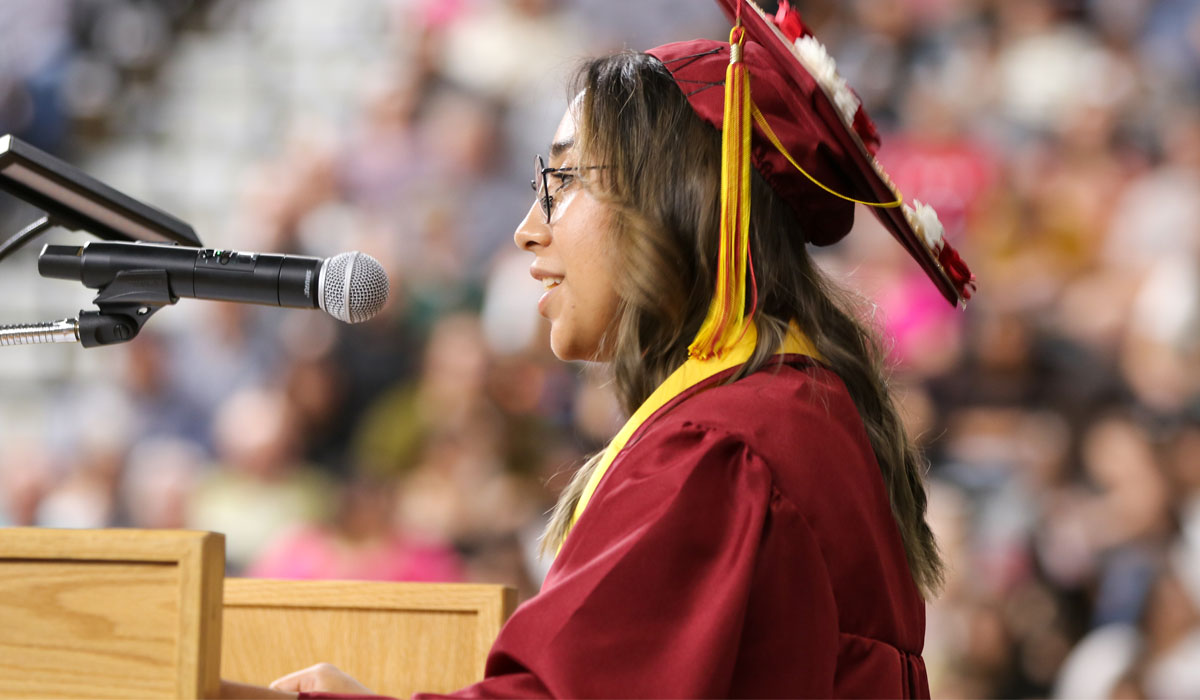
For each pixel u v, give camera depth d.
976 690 6.61
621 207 2.14
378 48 9.76
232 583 2.38
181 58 9.99
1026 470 7.10
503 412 7.78
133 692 1.56
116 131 9.80
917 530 2.29
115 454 8.23
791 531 1.79
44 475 8.32
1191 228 7.67
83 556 1.59
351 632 2.35
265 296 1.99
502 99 9.09
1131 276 7.59
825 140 2.07
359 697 1.72
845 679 1.83
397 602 2.34
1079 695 6.51
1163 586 6.66
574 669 1.66
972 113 8.32
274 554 7.65
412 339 8.21
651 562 1.72
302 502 7.86
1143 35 8.41
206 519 7.92
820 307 2.21
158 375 8.38
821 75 2.05
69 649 1.58
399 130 9.10
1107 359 7.41
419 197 8.83
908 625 1.99
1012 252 7.83
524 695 1.66
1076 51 8.44
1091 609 6.72
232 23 10.11
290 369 8.14
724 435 1.83
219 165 9.59
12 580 1.60
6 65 9.85
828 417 1.95
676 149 2.14
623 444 2.03
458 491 7.59
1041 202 7.94
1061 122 8.23
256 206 9.15
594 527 1.81
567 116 2.27
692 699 1.64
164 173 9.59
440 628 2.33
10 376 8.73
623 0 9.19
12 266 9.19
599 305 2.18
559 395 7.80
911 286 7.61
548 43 9.19
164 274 2.00
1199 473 6.91
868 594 1.88
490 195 8.76
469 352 7.98
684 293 2.12
